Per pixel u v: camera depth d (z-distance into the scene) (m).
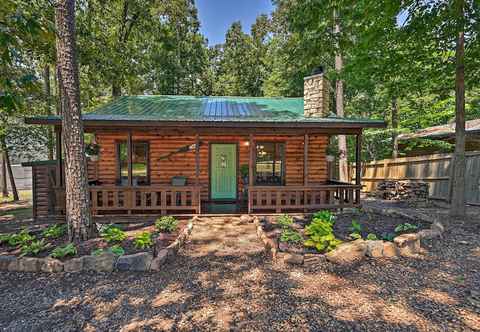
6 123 10.69
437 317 2.43
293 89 17.66
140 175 8.70
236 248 4.41
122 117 6.48
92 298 2.87
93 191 6.41
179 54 19.58
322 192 7.02
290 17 5.80
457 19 5.34
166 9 12.76
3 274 3.46
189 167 8.83
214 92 24.50
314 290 2.98
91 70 9.51
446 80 7.14
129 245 4.23
